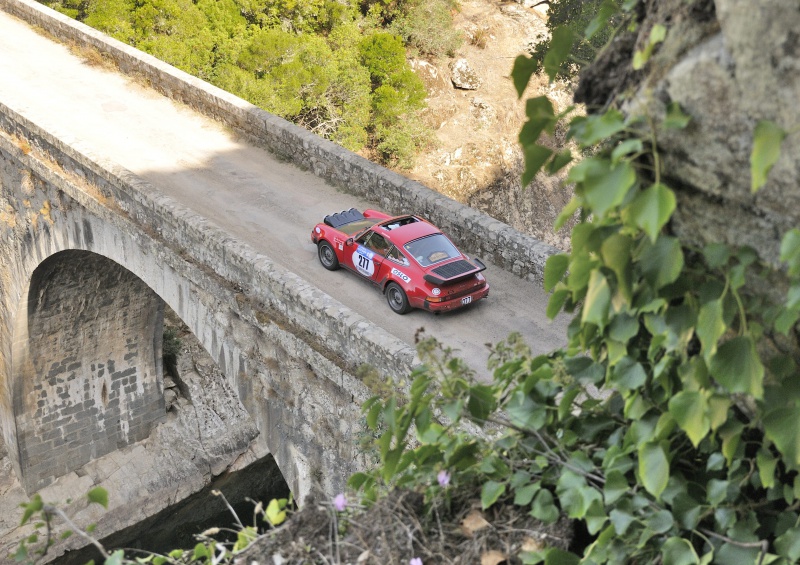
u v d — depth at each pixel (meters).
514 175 59.81
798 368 3.82
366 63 51.19
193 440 34.16
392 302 15.59
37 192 23.12
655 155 3.48
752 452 4.25
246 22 48.34
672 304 4.00
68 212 22.02
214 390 35.62
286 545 4.56
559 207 61.38
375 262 15.79
